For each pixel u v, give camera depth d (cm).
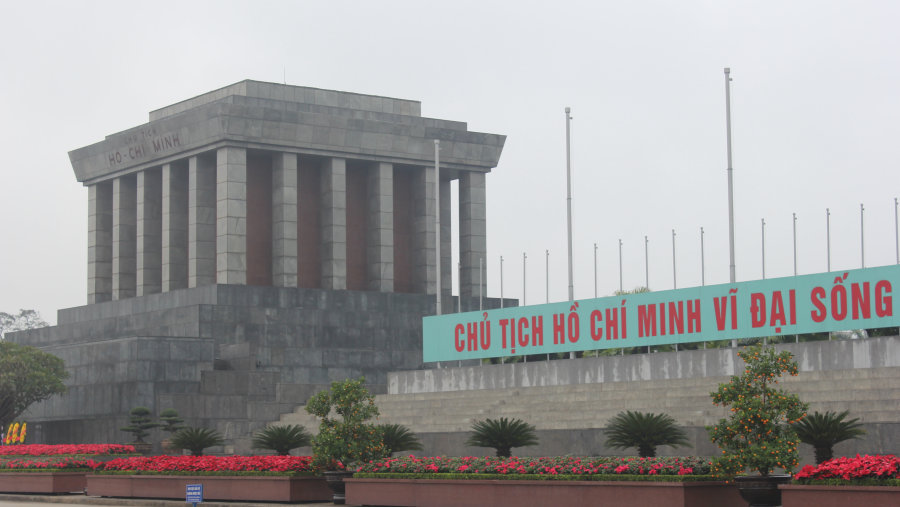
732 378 3341
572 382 6016
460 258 9756
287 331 8625
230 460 4675
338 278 9069
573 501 3516
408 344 9081
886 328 4922
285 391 7425
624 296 5822
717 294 5412
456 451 5294
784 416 3359
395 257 9662
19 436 7475
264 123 8806
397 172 9731
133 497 4884
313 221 9350
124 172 9606
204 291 8488
